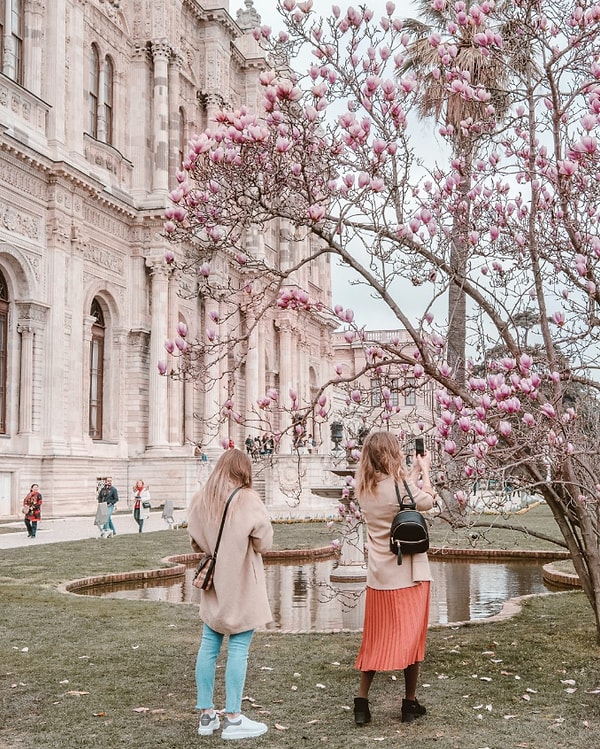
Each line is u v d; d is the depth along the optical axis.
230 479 5.98
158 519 34.84
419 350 7.97
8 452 31.59
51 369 33.31
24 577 15.65
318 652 8.63
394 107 7.89
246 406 52.88
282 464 37.56
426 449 7.34
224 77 50.81
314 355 67.38
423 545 6.05
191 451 45.16
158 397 40.47
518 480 7.26
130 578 16.36
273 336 58.44
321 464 38.06
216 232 7.94
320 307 8.11
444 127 9.41
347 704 6.59
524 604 11.80
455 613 12.59
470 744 5.53
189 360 8.25
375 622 6.10
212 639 5.89
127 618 10.96
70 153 35.69
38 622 10.59
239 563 5.79
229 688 5.75
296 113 7.70
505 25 9.25
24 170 32.59
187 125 47.72
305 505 37.03
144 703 6.66
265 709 6.43
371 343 8.34
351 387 8.71
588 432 8.19
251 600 5.78
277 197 8.11
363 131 7.61
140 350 40.72
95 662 8.19
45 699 6.80
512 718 6.15
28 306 32.72
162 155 42.19
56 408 33.47
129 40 42.59
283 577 17.30
